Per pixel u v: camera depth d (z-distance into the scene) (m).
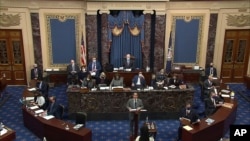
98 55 13.65
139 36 13.30
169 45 13.06
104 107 10.53
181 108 10.66
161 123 10.41
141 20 12.96
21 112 11.18
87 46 13.46
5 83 12.35
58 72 13.66
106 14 12.83
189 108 9.09
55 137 8.67
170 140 9.31
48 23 13.18
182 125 8.66
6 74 13.73
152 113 10.66
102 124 10.33
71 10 13.12
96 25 12.98
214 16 13.34
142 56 13.59
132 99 9.37
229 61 14.09
